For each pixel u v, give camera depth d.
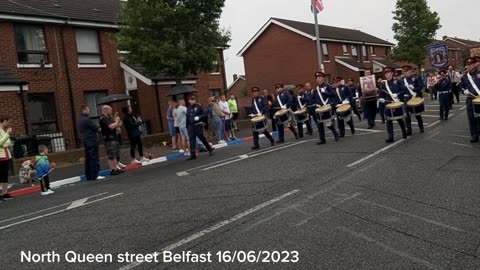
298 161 10.87
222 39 20.77
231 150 15.36
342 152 11.52
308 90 17.16
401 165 9.14
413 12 44.09
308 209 6.52
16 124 17.45
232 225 6.07
